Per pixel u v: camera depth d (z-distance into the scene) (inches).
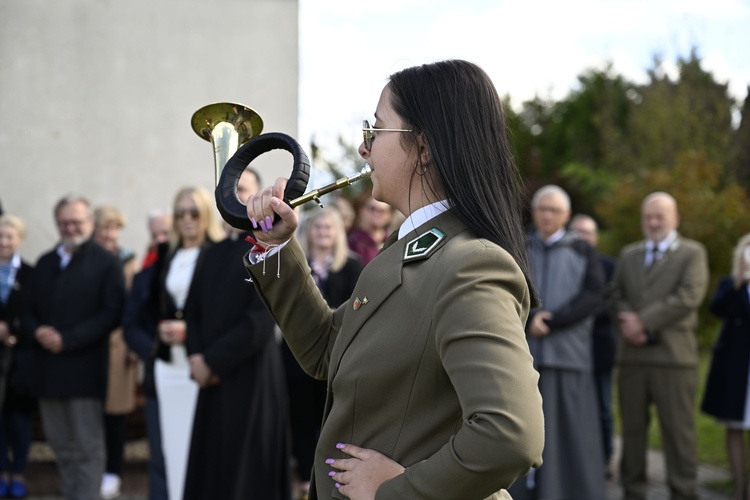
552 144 1024.2
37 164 310.0
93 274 219.3
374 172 72.9
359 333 69.4
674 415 235.5
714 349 237.1
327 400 72.3
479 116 70.5
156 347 193.5
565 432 223.6
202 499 177.6
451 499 60.8
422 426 65.9
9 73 309.0
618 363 243.6
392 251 71.0
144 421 271.7
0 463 239.0
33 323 218.7
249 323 177.5
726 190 645.9
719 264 608.7
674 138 814.5
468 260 64.4
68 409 216.2
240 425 178.4
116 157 314.8
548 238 230.4
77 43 313.1
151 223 256.2
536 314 223.3
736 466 235.1
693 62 852.6
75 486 216.1
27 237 308.7
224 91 318.3
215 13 318.0
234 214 73.1
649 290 240.7
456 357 61.6
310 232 228.7
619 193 668.7
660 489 263.0
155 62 316.2
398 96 71.6
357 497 65.1
